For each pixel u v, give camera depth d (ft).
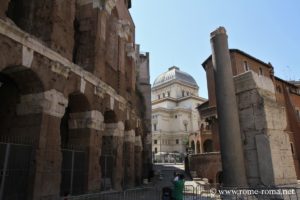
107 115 82.53
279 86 164.86
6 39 44.42
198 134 209.46
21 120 51.55
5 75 54.95
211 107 147.33
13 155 45.68
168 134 360.69
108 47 88.79
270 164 45.21
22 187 46.39
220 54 56.24
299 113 168.86
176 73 396.98
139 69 157.58
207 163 124.47
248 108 50.62
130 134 97.09
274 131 47.55
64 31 59.62
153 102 393.91
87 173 63.41
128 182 90.89
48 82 52.44
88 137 65.82
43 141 49.78
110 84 85.87
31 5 59.67
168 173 165.48
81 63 73.92
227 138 50.01
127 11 113.60
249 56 148.97
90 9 78.59
